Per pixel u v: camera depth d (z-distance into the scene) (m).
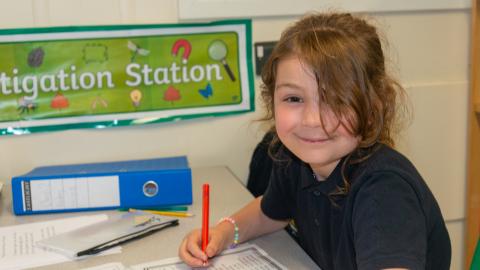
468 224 2.05
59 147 1.77
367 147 0.89
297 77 0.87
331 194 0.93
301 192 1.05
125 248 1.06
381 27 1.93
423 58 2.01
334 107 0.85
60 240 1.08
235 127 1.89
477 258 1.14
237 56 1.85
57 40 1.71
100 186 1.33
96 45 1.74
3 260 1.01
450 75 2.05
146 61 1.78
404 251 0.70
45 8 1.69
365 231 0.75
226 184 1.57
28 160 1.76
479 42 1.91
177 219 1.21
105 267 0.96
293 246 1.06
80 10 1.71
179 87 1.82
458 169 2.10
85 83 1.75
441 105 2.03
